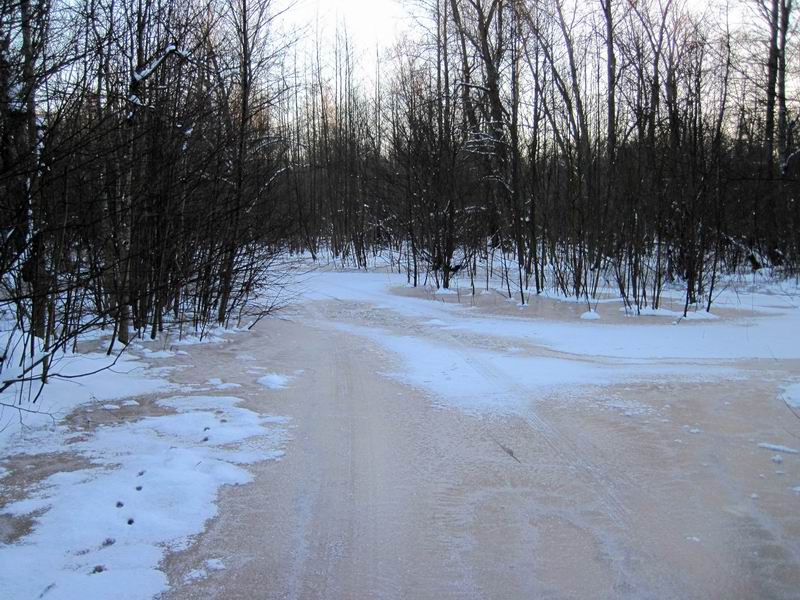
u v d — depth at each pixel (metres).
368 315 13.96
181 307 11.75
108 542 3.68
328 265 29.11
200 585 3.29
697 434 5.72
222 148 10.30
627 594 3.23
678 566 3.50
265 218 12.41
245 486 4.57
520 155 19.34
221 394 7.07
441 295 17.70
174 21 10.01
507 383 7.69
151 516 4.00
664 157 15.88
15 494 4.25
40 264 6.30
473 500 4.38
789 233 21.66
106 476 4.58
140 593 3.19
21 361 6.28
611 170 16.59
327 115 38.28
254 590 3.26
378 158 26.33
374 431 5.85
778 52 21.06
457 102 20.39
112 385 7.14
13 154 5.39
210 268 10.70
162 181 9.19
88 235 7.32
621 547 3.72
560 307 14.95
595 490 4.53
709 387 7.41
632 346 10.05
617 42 17.48
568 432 5.82
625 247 16.78
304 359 9.16
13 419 5.63
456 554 3.64
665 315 13.41
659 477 4.75
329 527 3.96
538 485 4.63
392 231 25.31
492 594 3.24
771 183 21.81
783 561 3.54
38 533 3.73
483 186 21.48
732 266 21.89
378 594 3.24
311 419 6.20
